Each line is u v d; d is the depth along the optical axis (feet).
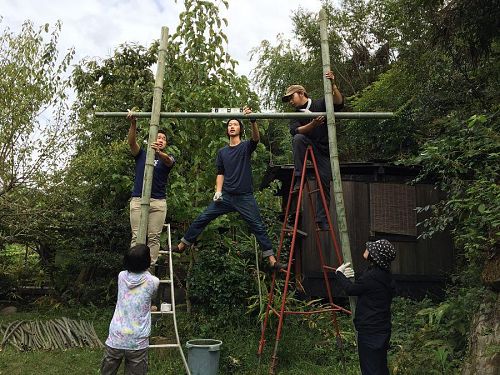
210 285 20.08
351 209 26.73
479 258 16.19
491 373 12.62
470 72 24.32
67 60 23.34
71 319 23.16
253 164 22.99
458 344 15.58
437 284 26.50
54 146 23.09
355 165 26.84
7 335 19.35
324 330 20.07
